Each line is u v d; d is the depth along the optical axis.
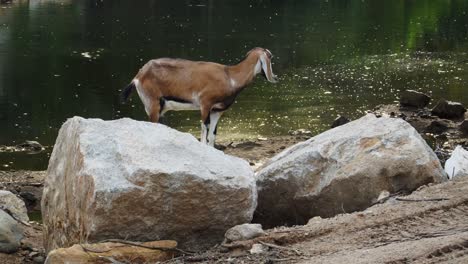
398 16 71.62
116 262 15.26
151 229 16.27
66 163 17.58
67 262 15.25
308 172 18.66
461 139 33.19
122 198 15.88
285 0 79.38
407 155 18.03
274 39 57.75
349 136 18.73
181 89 27.88
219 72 28.12
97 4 72.00
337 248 14.55
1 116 37.28
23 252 19.09
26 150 32.31
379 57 52.62
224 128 35.66
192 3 74.38
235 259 14.59
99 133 17.12
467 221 15.15
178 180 16.12
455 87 44.34
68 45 53.25
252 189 16.72
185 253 15.90
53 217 18.05
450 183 17.47
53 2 72.12
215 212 16.53
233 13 69.38
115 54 50.94
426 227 15.02
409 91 38.62
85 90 42.28
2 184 27.00
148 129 17.44
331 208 18.33
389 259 13.34
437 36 61.47
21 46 52.53
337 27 64.25
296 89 43.41
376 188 17.86
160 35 57.69
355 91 43.16
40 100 40.16
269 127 35.88
